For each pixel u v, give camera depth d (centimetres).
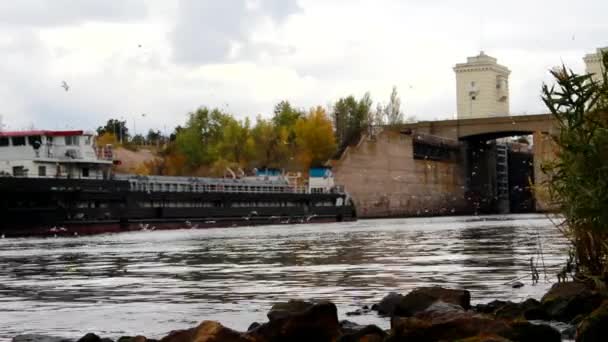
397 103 17162
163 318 1471
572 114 1222
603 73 1246
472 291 1720
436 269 2356
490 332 990
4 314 1584
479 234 5231
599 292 1256
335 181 12625
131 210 7519
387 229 6906
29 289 2114
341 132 16475
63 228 6744
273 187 10019
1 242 5481
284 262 2880
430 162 15825
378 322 1301
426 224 8569
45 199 6662
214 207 8619
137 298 1827
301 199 10081
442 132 16712
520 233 5228
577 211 1191
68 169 7362
